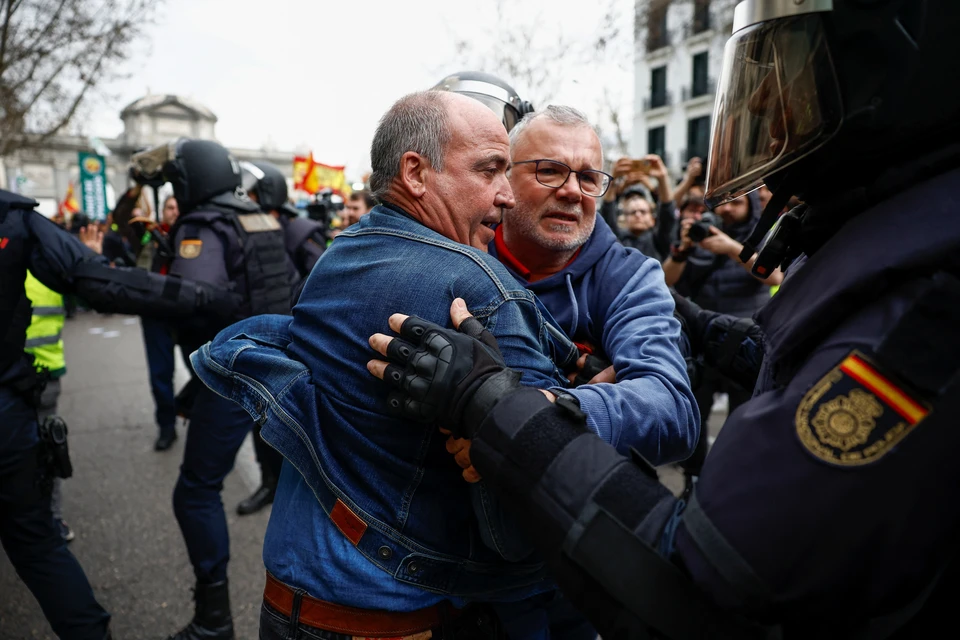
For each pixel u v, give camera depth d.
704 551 0.59
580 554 0.68
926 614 0.62
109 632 1.88
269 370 1.03
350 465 0.95
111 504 3.25
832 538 0.54
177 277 2.15
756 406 0.64
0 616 2.31
